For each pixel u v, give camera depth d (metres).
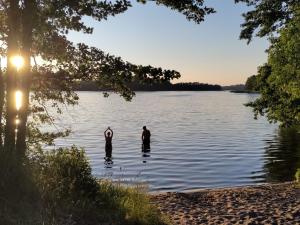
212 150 41.16
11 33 9.74
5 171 7.27
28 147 10.31
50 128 58.16
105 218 8.21
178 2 10.80
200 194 16.55
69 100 11.63
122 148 42.44
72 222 7.35
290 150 40.31
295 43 17.38
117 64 10.85
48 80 10.95
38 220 6.71
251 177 27.47
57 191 8.09
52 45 10.89
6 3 9.96
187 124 74.50
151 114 102.62
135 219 8.84
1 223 6.12
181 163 33.34
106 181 11.11
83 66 11.02
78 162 9.77
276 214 12.80
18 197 7.07
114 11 10.58
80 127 66.00
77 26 10.44
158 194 16.30
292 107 21.81
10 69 9.68
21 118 9.70
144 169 30.78
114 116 94.44
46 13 10.23
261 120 85.25
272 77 19.58
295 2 19.84
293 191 17.03
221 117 93.81
